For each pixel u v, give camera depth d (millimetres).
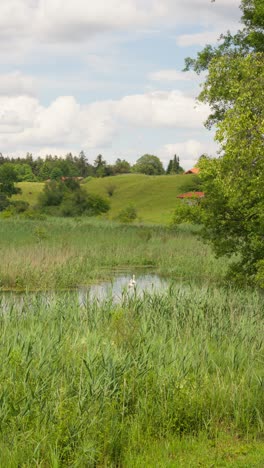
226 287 19188
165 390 9562
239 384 10180
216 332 13203
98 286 23812
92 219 71000
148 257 33219
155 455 8109
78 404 8375
